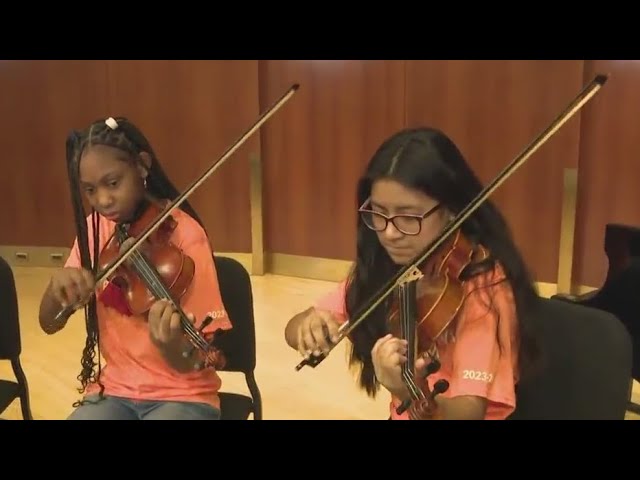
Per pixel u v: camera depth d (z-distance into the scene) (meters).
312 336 3.07
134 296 3.45
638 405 5.27
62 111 9.58
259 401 3.82
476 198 2.74
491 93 7.75
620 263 4.97
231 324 3.68
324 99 8.80
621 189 7.51
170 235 3.46
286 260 9.40
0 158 9.85
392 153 2.81
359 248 3.04
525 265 2.92
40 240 9.90
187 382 3.54
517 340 2.88
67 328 6.17
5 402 4.25
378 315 3.04
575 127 7.46
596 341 2.89
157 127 9.21
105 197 3.31
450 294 2.87
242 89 8.97
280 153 9.20
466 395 2.81
